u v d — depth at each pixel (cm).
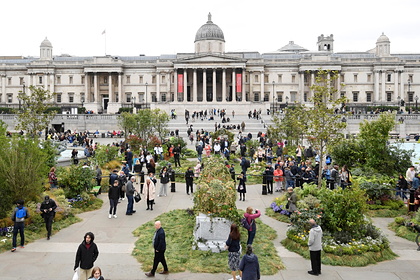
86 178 2986
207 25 13638
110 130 9275
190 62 12356
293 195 2538
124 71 13125
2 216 2342
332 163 4116
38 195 2627
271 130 5575
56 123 9256
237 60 12256
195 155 5588
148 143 5969
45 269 1792
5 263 1859
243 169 3712
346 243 2006
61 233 2305
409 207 2783
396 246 2177
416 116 8719
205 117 10050
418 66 12756
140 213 2731
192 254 1948
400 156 3650
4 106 13262
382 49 13338
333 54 14188
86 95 12875
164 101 13000
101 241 2166
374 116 8700
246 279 1460
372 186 2952
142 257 1927
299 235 2097
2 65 13350
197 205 2117
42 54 13250
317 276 1745
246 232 2266
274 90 12862
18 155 2506
